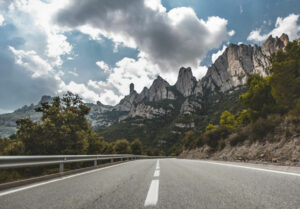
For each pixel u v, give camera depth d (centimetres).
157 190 338
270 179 423
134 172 699
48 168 1305
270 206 222
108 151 3725
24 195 330
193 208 223
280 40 16675
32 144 1530
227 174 545
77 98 2212
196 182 418
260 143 1364
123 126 18362
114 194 314
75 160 790
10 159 437
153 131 17550
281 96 1730
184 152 4791
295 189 311
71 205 252
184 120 17175
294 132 1073
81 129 1952
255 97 2170
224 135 2345
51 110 1866
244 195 280
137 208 228
